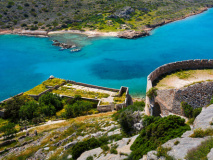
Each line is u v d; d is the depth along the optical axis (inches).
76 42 5403.5
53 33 6314.0
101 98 2342.5
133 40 5374.0
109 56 4411.9
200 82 1137.4
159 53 4414.4
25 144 1492.4
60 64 4124.0
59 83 2792.8
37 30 6437.0
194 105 1061.8
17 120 2144.4
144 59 4153.5
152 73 1363.2
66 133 1470.2
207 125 713.0
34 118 2036.2
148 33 5831.7
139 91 2945.4
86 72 3727.9
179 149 649.0
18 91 3201.3
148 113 1290.6
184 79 1360.7
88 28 6358.3
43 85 2787.9
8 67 4067.4
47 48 5068.9
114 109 2160.4
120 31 5930.1
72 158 996.6
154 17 7140.8
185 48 4611.2
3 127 1708.9
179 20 7234.3
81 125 1561.3
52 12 7726.4
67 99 2396.7
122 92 2470.5
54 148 1272.1
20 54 4739.2
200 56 4114.2
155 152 683.4
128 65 3912.4
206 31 5846.5
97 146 995.9
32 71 3875.5
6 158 1320.1
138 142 829.8
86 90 2586.1
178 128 763.4
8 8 7564.0
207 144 605.9
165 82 1350.9
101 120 1590.8
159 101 1179.9
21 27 6683.1
